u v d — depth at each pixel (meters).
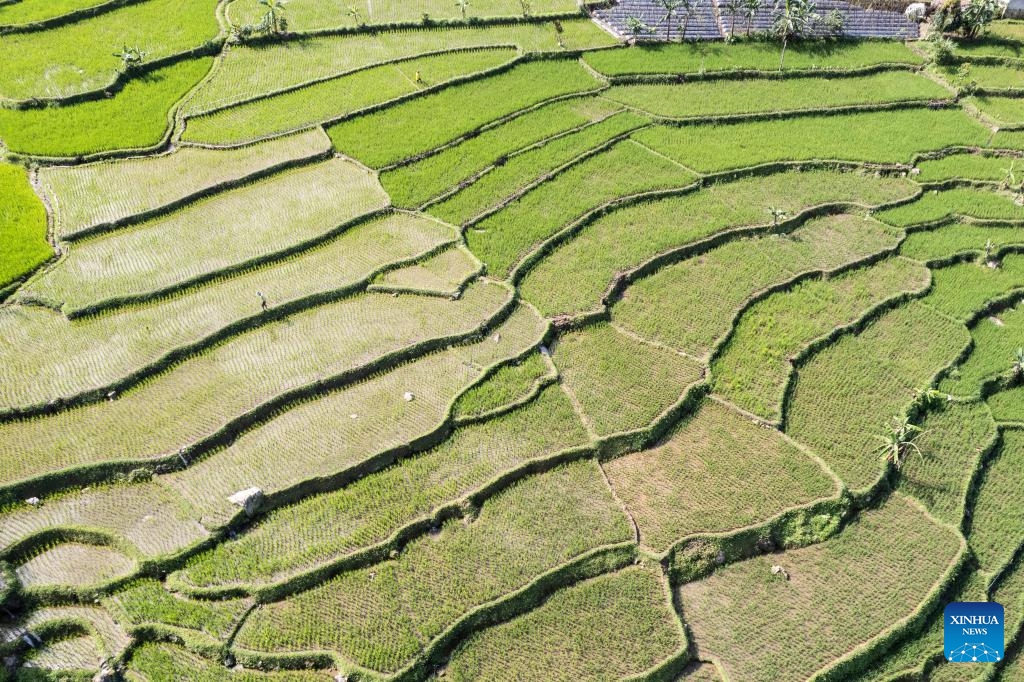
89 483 33.22
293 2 66.44
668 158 53.88
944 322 44.28
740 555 33.94
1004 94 62.91
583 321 42.06
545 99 58.22
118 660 28.52
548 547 32.88
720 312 43.34
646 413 37.94
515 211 48.34
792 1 64.06
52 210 44.97
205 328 39.22
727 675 30.31
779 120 58.88
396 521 33.00
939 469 37.41
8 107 51.44
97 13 61.75
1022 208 52.44
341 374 37.72
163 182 47.56
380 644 29.58
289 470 33.97
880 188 53.34
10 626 29.11
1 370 36.56
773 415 38.41
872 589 33.06
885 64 65.06
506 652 30.20
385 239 45.56
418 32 64.50
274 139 51.84
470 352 39.97
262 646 29.19
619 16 67.25
